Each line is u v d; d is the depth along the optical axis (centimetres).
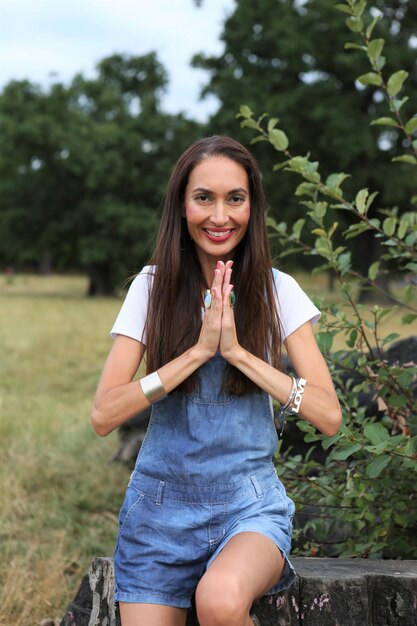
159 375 226
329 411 232
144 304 244
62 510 510
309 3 2611
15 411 774
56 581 382
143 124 3359
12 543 441
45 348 1353
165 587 225
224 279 229
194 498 227
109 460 619
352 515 315
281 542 220
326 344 331
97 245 3250
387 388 339
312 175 337
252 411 233
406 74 337
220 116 2569
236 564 205
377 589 253
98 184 3319
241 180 239
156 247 246
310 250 363
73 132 3244
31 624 349
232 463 228
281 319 245
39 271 7225
